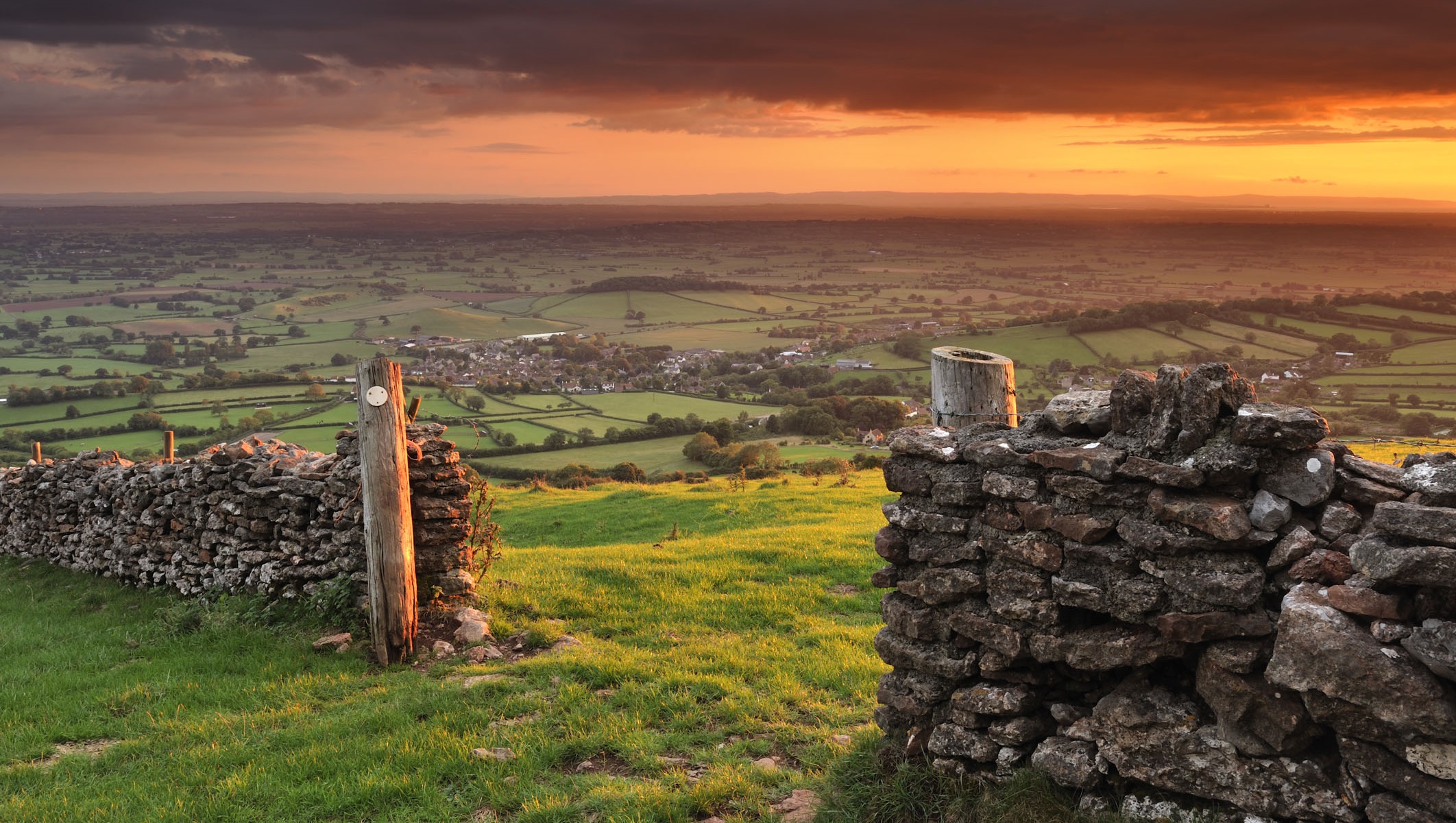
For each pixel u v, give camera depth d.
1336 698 4.39
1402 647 4.32
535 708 8.76
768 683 9.13
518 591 12.88
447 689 9.39
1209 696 5.00
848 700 8.73
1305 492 5.01
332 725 8.67
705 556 15.39
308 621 12.14
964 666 6.00
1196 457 5.25
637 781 7.09
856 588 13.30
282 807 7.08
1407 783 4.25
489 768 7.43
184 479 14.54
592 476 68.38
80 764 8.26
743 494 27.55
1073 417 6.01
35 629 13.67
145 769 8.10
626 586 13.31
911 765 6.24
